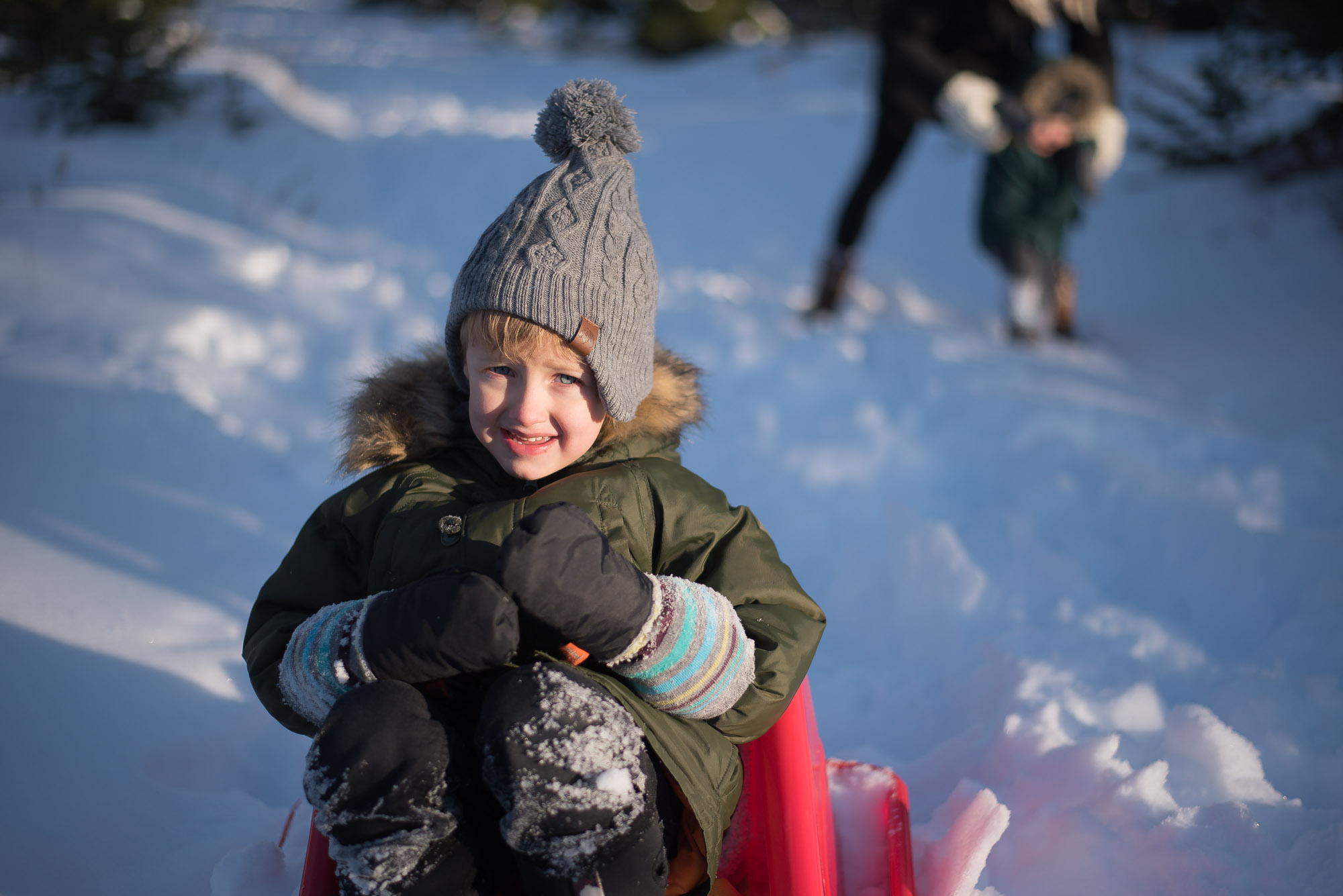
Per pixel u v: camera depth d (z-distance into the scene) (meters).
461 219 6.21
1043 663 2.22
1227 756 1.87
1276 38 5.82
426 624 1.21
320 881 1.32
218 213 5.54
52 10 7.28
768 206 6.97
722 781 1.38
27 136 7.16
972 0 4.48
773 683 1.37
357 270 5.05
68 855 1.60
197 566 2.41
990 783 1.96
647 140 8.71
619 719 1.23
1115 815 1.75
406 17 19.28
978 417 3.76
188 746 1.90
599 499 1.47
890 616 2.61
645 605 1.29
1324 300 4.74
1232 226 5.60
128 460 2.78
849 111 9.42
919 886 1.66
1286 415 3.93
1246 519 3.01
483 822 1.29
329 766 1.17
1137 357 4.71
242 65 9.79
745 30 14.94
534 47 15.71
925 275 5.86
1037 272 4.62
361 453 1.55
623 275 1.43
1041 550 2.78
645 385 1.49
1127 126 6.90
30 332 3.54
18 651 1.99
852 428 3.70
